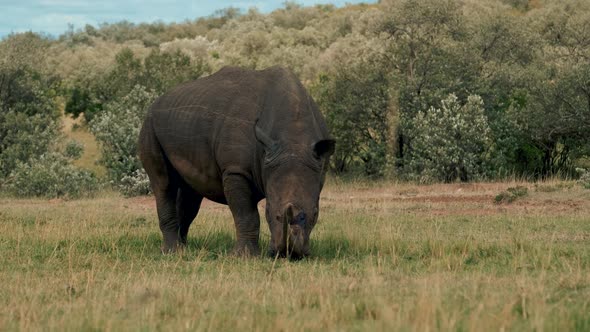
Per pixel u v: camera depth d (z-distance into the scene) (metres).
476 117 53.44
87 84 114.00
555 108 55.03
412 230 25.62
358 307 12.21
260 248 20.92
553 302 12.51
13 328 11.94
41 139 60.53
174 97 22.55
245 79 20.97
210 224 27.05
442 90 58.06
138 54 152.38
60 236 24.33
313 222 18.00
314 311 12.35
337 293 13.89
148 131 23.09
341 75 62.75
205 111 20.98
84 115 97.00
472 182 51.41
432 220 28.59
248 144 19.72
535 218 28.30
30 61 67.06
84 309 12.93
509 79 61.38
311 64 119.56
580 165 58.16
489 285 14.32
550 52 63.53
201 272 17.84
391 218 29.45
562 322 10.39
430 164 53.38
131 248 22.86
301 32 175.00
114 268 18.02
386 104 59.31
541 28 108.25
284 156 18.16
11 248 22.67
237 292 14.49
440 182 53.03
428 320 10.44
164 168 22.91
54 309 13.57
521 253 18.28
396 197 40.72
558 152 58.56
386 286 14.41
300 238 17.53
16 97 65.81
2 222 30.05
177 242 22.80
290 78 19.98
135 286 15.23
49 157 55.03
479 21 70.62
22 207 39.88
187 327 11.10
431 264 17.64
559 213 30.48
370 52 65.19
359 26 165.38
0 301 14.56
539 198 36.41
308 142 18.48
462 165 53.03
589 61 58.47
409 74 61.31
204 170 21.12
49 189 51.19
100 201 44.62
